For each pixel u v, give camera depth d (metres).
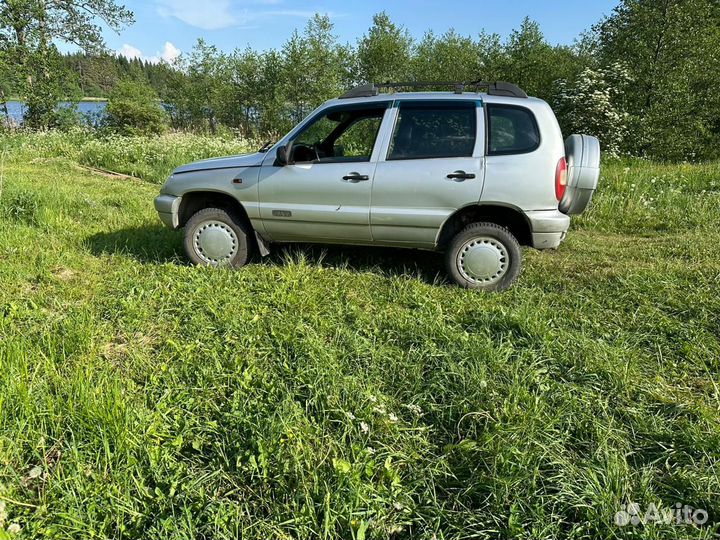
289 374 2.98
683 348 3.28
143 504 2.05
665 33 16.42
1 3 19.11
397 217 4.39
